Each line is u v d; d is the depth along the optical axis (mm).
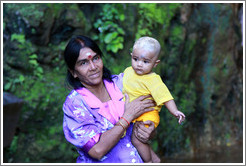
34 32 5535
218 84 7008
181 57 6457
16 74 5504
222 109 7094
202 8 6879
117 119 2531
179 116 2541
